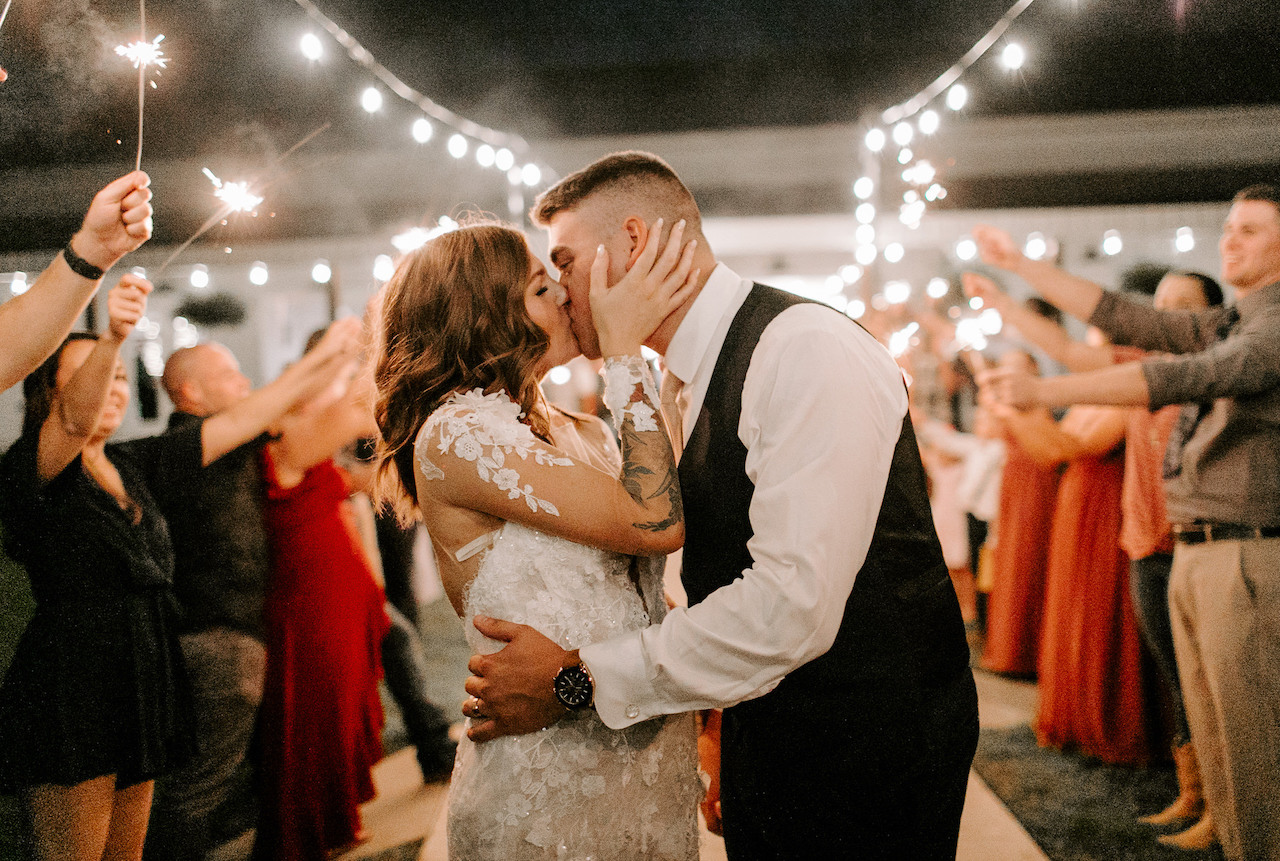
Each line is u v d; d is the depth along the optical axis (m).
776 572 1.07
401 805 2.73
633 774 1.22
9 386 1.32
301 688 2.31
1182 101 3.88
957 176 4.79
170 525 2.08
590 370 5.05
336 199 4.45
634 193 1.30
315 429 2.30
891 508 1.23
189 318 5.68
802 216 4.84
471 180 4.31
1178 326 2.26
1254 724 1.91
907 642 1.22
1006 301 2.54
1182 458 2.07
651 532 1.14
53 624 1.60
